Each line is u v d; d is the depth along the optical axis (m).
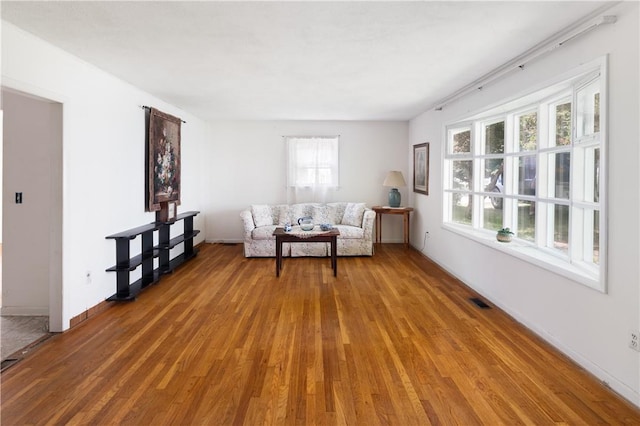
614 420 2.07
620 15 2.30
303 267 5.72
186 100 5.50
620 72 2.31
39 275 3.71
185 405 2.21
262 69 3.89
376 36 2.97
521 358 2.80
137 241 4.79
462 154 5.23
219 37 3.00
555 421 2.06
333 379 2.51
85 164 3.63
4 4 2.42
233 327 3.40
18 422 2.05
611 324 2.39
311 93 5.05
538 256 3.32
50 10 2.52
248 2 2.41
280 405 2.22
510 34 2.91
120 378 2.51
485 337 3.18
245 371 2.61
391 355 2.85
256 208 6.93
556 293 2.96
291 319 3.60
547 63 3.11
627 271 2.26
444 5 2.45
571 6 2.42
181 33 2.92
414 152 7.11
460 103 4.98
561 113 3.44
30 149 3.66
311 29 2.85
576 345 2.73
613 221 2.38
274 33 2.92
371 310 3.85
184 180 6.43
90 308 3.71
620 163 2.32
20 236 3.70
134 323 3.50
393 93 5.03
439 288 4.62
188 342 3.08
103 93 3.95
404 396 2.31
